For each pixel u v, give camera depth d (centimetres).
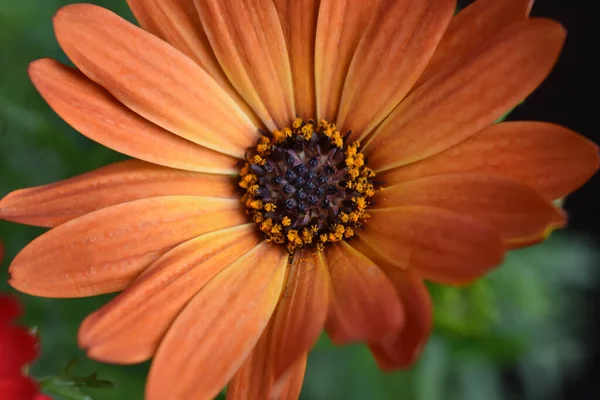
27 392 11
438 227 12
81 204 13
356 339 12
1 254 12
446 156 13
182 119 13
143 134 13
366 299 12
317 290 13
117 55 13
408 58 13
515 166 13
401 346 12
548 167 13
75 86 13
